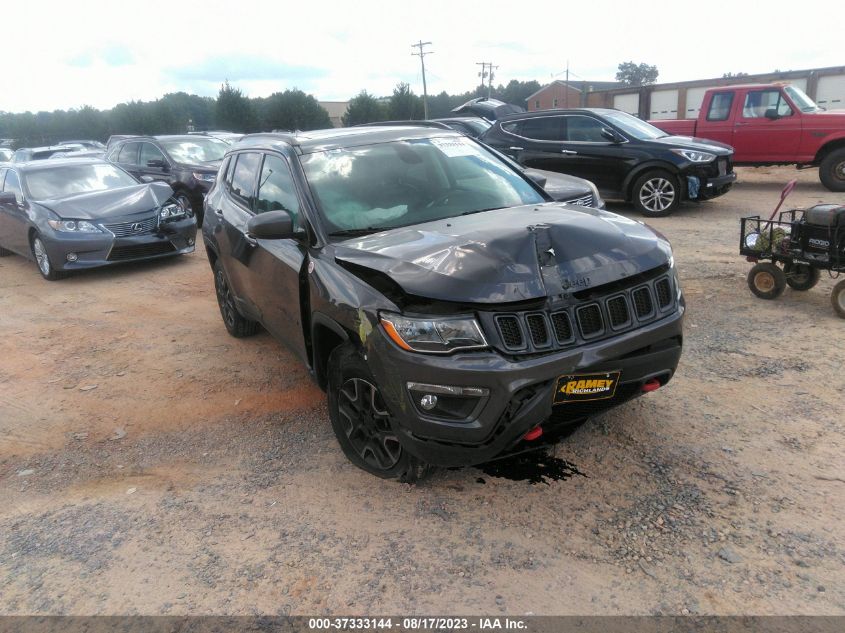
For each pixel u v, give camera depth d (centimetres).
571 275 296
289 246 407
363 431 345
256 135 545
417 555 292
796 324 526
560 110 1157
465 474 347
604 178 1104
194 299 773
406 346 290
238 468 383
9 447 435
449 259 303
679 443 358
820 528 284
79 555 316
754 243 591
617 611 250
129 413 473
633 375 306
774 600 248
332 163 421
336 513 328
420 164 432
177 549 313
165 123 6881
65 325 704
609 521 301
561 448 362
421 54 6594
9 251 1132
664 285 322
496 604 259
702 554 275
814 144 1230
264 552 304
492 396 279
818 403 391
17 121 7975
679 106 2695
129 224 908
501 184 435
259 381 510
